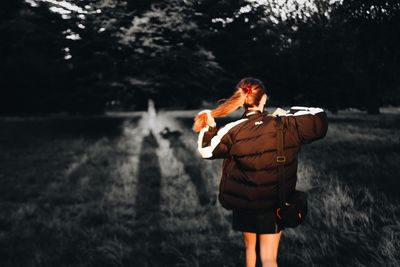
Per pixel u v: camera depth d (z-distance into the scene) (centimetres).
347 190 616
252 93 237
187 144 1320
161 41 1470
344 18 1099
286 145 229
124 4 1448
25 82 2491
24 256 441
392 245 382
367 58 1078
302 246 429
